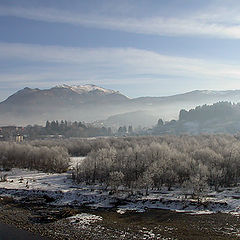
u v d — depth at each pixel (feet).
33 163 544.21
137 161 409.08
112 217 272.72
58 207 305.94
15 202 324.60
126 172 387.55
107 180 375.86
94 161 409.49
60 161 501.15
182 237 225.15
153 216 272.92
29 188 366.02
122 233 235.40
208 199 307.78
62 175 452.76
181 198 312.09
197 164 393.50
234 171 396.37
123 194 330.75
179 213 278.46
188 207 291.79
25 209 301.22
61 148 594.65
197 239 220.84
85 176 401.70
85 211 291.17
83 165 414.62
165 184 371.56
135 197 320.50
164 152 445.37
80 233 237.04
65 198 330.13
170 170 371.97
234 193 334.44
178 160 408.26
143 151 458.91
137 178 376.89
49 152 539.29
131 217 271.69
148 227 247.09
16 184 387.96
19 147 587.27
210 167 384.06
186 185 322.75
